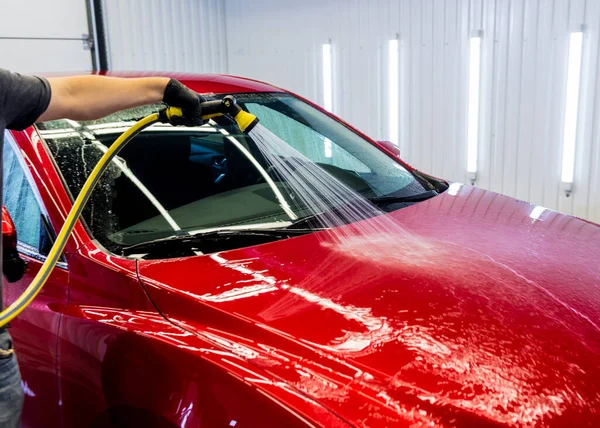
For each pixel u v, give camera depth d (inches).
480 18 189.9
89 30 230.2
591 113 175.9
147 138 88.0
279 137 95.6
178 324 61.2
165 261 69.1
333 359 52.5
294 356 53.9
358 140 106.5
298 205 83.8
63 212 75.5
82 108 54.6
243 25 253.0
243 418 51.8
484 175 200.8
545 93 182.9
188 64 252.1
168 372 58.2
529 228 81.0
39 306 73.9
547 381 49.1
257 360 54.4
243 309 59.6
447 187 99.4
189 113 60.5
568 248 74.5
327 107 234.2
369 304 59.1
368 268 66.3
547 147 185.9
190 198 81.7
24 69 218.2
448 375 49.8
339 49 225.6
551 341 53.7
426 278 63.9
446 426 46.2
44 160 80.5
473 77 195.2
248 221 79.1
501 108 192.2
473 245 73.5
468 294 60.7
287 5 236.4
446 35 197.9
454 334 54.4
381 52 214.4
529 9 180.4
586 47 172.7
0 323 48.0
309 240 74.0
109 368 64.0
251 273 65.9
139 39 238.7
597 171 178.1
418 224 80.4
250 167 89.8
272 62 248.1
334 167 95.5
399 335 54.4
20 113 49.2
